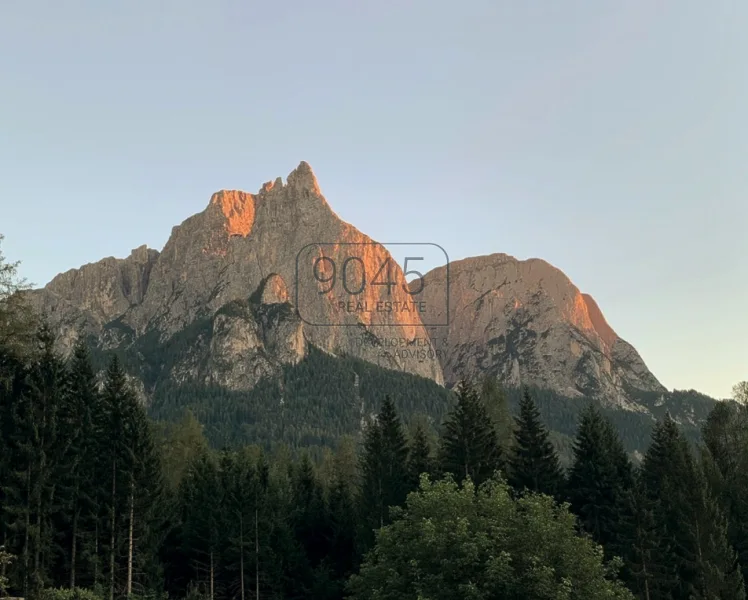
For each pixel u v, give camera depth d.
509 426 95.12
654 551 68.06
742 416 88.31
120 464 72.00
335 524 95.00
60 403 68.81
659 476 85.25
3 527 62.69
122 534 71.25
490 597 41.75
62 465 64.81
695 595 62.59
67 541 71.12
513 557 43.47
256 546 80.38
